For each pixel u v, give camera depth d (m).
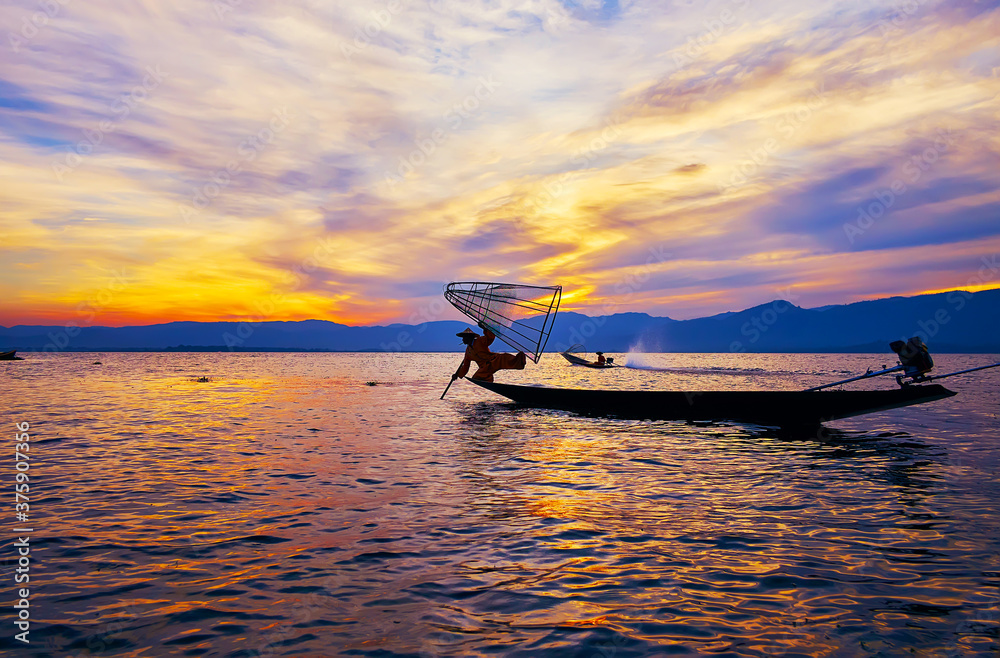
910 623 3.48
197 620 3.55
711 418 13.66
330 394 24.55
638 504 6.38
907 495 6.75
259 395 23.95
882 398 11.22
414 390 27.39
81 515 5.92
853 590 3.98
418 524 5.59
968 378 34.28
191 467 8.48
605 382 33.78
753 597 3.88
